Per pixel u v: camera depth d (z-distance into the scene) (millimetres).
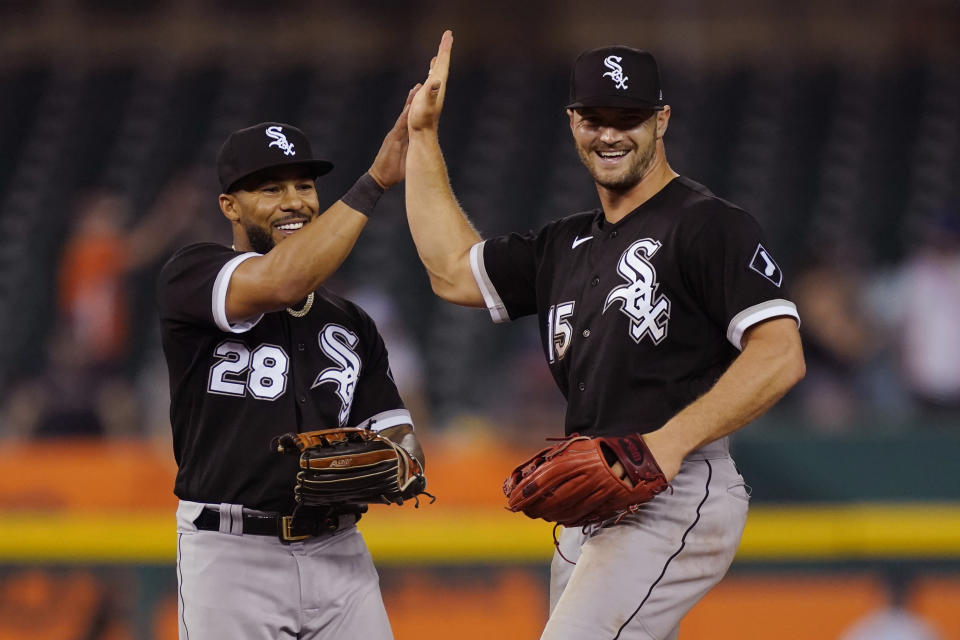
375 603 13781
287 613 13266
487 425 31828
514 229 44219
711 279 11930
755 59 56031
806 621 21312
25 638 21734
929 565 21297
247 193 13477
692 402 11945
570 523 12102
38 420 30859
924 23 55250
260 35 57719
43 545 21859
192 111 51938
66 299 33906
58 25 57906
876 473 23609
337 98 52531
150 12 57844
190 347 13320
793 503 23750
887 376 30406
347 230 12945
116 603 21688
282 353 13469
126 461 24859
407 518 22750
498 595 21203
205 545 13242
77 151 49719
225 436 13234
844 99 51250
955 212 32312
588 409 12430
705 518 12148
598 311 12383
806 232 42781
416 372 32938
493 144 49312
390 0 57156
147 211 44531
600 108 12250
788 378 11547
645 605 11969
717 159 47531
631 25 56500
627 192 12672
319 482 12602
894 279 32562
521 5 56688
